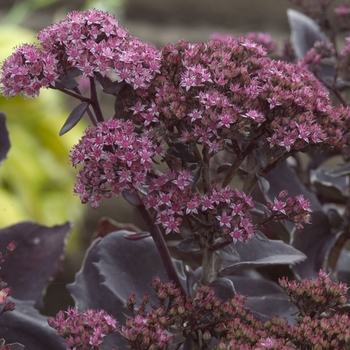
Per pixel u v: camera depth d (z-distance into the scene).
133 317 1.20
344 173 1.31
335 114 1.20
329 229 1.32
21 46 1.19
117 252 1.27
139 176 1.17
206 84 1.18
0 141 1.30
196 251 1.21
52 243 1.35
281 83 1.19
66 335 1.17
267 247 1.25
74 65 1.18
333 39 1.40
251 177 1.21
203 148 1.19
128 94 1.19
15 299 1.30
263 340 1.17
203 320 1.20
